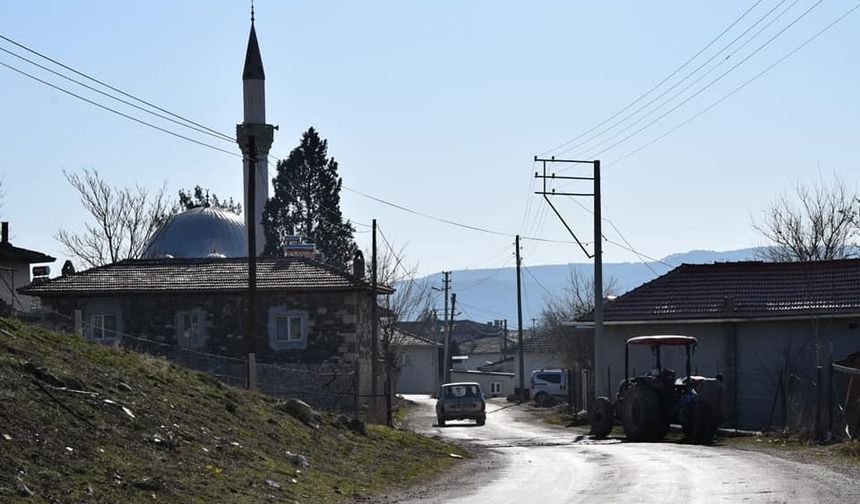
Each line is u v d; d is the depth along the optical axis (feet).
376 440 74.08
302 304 126.62
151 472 44.29
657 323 124.77
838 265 121.90
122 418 50.24
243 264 133.90
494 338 369.91
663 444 92.58
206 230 211.00
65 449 43.01
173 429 52.49
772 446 82.79
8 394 46.09
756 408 117.60
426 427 141.18
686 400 95.04
